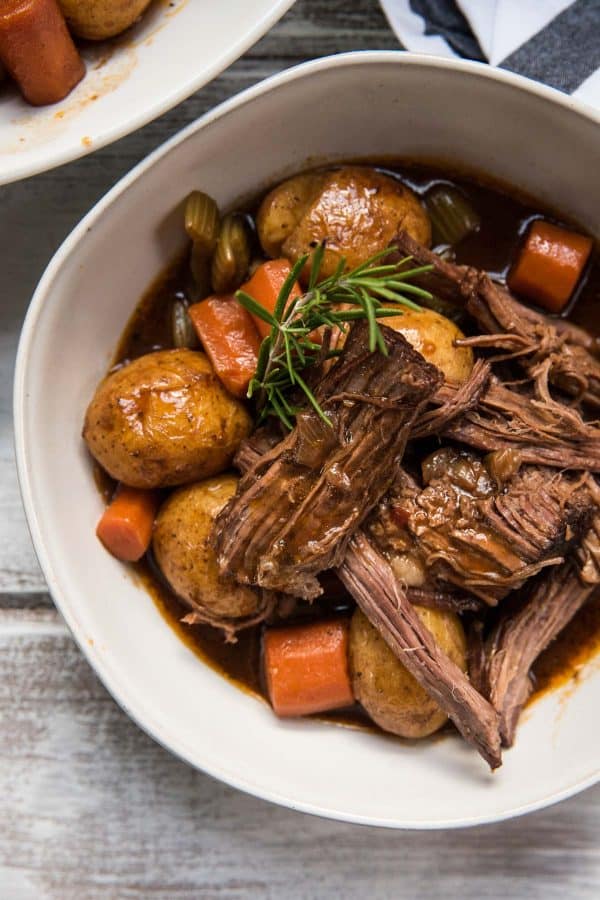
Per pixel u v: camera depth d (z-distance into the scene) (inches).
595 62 21.3
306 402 20.0
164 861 22.5
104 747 22.5
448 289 20.6
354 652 20.6
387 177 21.1
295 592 20.1
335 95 20.4
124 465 20.4
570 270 21.0
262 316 19.2
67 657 22.5
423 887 22.4
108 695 22.5
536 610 20.7
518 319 20.6
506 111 20.4
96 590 20.8
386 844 22.5
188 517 20.5
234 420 20.6
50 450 20.6
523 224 21.3
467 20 21.3
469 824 20.4
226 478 20.8
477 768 20.9
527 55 21.3
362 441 19.4
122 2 20.3
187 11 20.6
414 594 20.2
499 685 20.5
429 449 20.6
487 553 19.9
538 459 20.2
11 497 22.5
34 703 22.5
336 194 20.7
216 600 20.6
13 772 22.5
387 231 20.7
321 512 19.6
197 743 20.7
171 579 20.8
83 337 20.9
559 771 20.6
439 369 19.8
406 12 21.5
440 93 20.4
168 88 20.1
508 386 20.7
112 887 22.4
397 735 21.2
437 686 20.0
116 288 21.0
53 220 22.5
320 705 21.0
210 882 22.5
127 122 20.0
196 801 22.5
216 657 21.3
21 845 22.5
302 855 22.5
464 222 21.3
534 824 22.4
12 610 22.5
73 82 20.6
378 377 19.2
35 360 20.2
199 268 21.1
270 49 22.4
